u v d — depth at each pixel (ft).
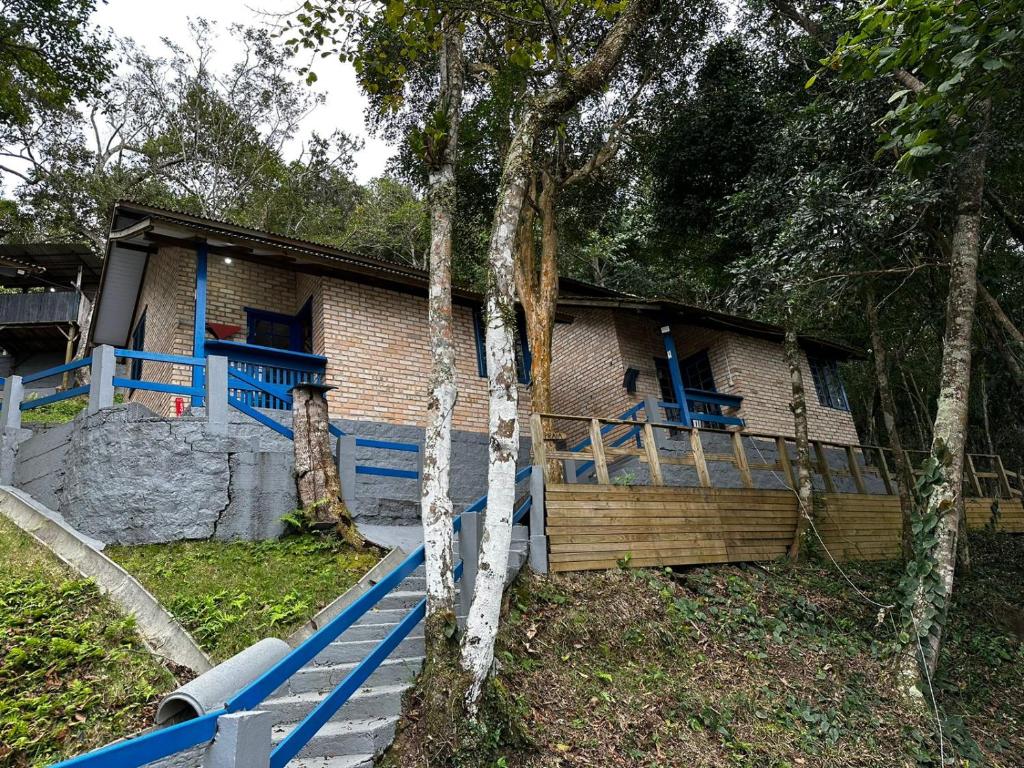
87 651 16.34
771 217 42.32
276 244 34.17
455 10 25.90
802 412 36.88
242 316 38.17
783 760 19.48
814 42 44.93
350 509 26.89
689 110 54.29
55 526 23.07
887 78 33.68
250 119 97.40
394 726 15.84
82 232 92.89
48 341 73.41
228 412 28.40
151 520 23.50
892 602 30.63
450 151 23.29
